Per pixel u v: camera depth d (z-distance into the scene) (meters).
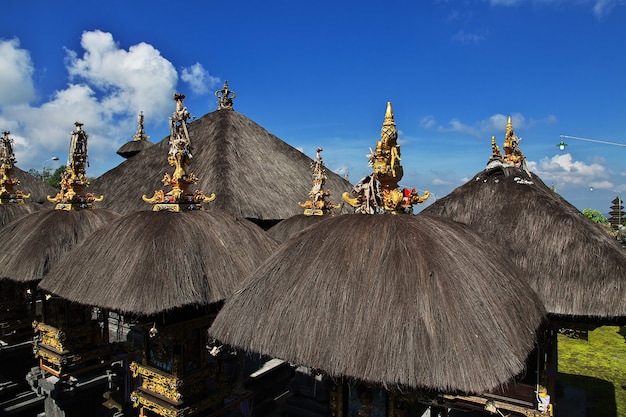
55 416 10.27
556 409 11.46
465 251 5.18
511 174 9.62
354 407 5.88
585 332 8.49
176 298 6.70
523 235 8.38
